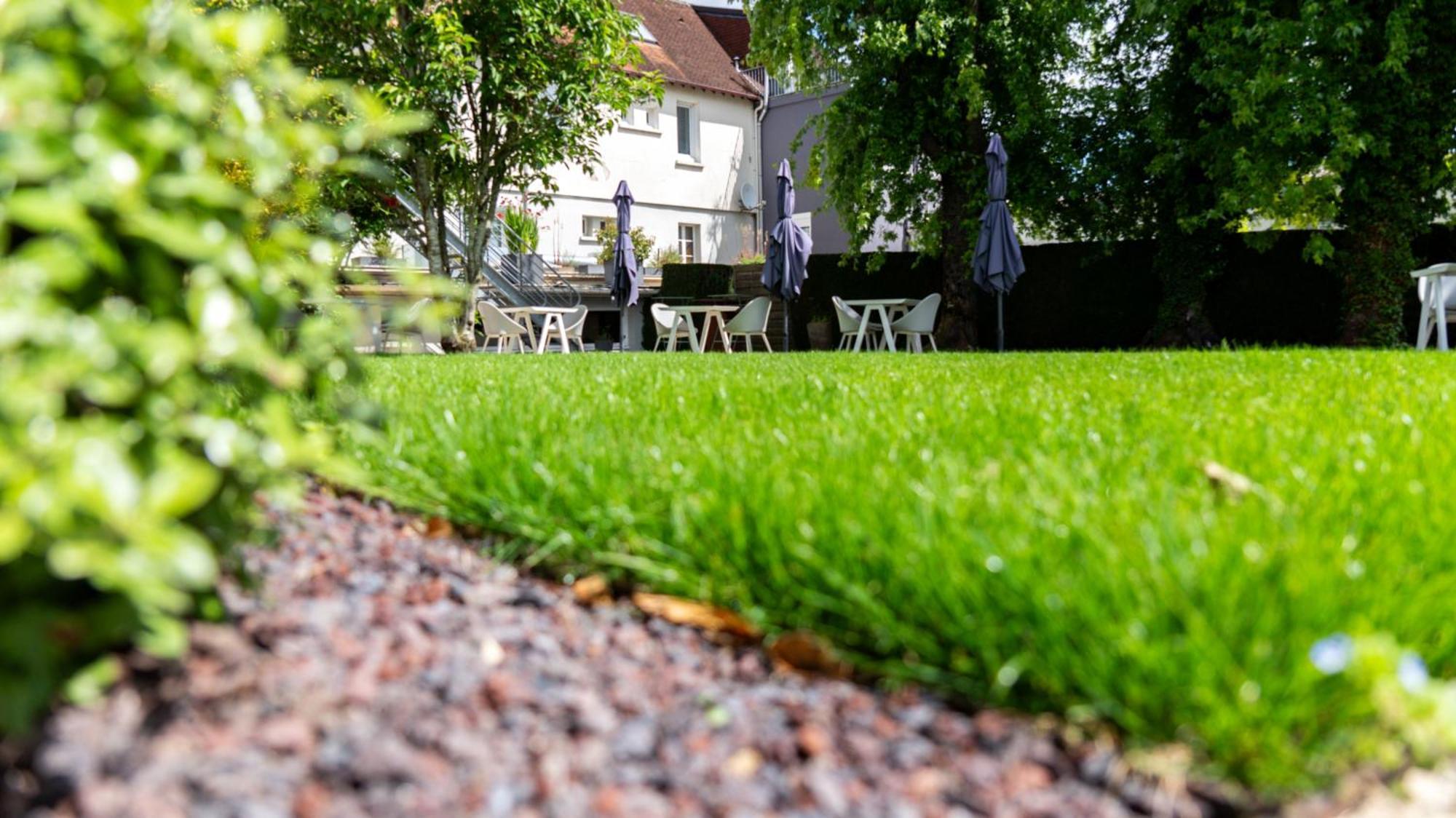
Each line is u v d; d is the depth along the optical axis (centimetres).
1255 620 116
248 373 112
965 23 1302
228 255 105
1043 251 1492
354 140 150
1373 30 1025
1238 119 1069
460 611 150
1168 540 138
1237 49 1088
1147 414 292
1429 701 94
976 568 136
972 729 117
